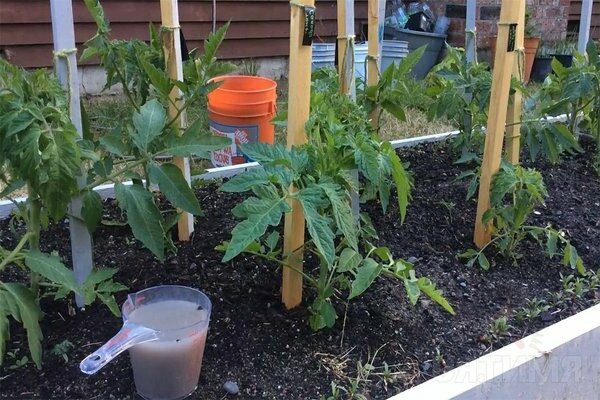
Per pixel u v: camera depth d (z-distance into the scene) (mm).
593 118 3225
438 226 2521
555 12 7105
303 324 1820
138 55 2043
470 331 1888
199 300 1613
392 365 1718
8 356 1636
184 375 1505
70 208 1734
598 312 1855
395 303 1978
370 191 2252
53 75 1654
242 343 1730
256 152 1591
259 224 1465
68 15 1627
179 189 1700
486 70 2982
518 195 2182
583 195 2902
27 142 1413
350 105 2045
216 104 3271
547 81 3154
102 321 1775
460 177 2650
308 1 1583
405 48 5336
